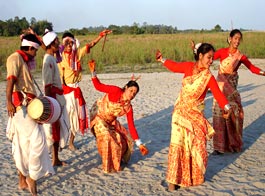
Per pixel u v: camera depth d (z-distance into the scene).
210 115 10.83
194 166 5.67
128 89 6.18
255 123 9.64
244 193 5.51
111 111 6.34
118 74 20.58
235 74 7.20
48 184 5.99
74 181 6.11
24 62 5.41
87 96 13.89
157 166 6.71
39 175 5.34
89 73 20.84
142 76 19.67
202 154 5.59
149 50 27.53
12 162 7.07
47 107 5.23
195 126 5.56
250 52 29.08
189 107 5.56
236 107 7.16
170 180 5.59
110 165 6.43
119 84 16.75
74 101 7.45
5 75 19.66
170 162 5.62
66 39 7.31
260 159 6.97
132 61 25.39
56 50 6.50
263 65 23.81
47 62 6.32
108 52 26.58
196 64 5.54
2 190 5.79
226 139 7.30
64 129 6.74
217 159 7.00
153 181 6.05
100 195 5.61
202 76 5.43
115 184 5.97
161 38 46.50
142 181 6.06
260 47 29.86
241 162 6.83
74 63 7.39
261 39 35.97
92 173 6.43
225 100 5.43
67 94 7.45
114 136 6.50
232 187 5.72
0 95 14.16
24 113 5.28
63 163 6.78
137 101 12.75
